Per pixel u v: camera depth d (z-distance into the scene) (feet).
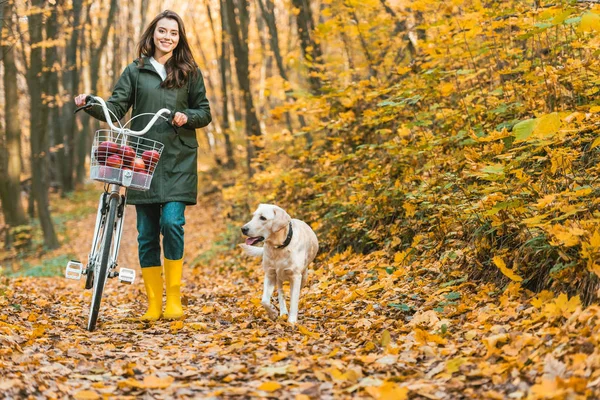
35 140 59.93
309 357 12.21
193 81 18.47
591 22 11.82
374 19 31.27
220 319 17.61
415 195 20.47
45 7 42.01
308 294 20.33
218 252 39.06
